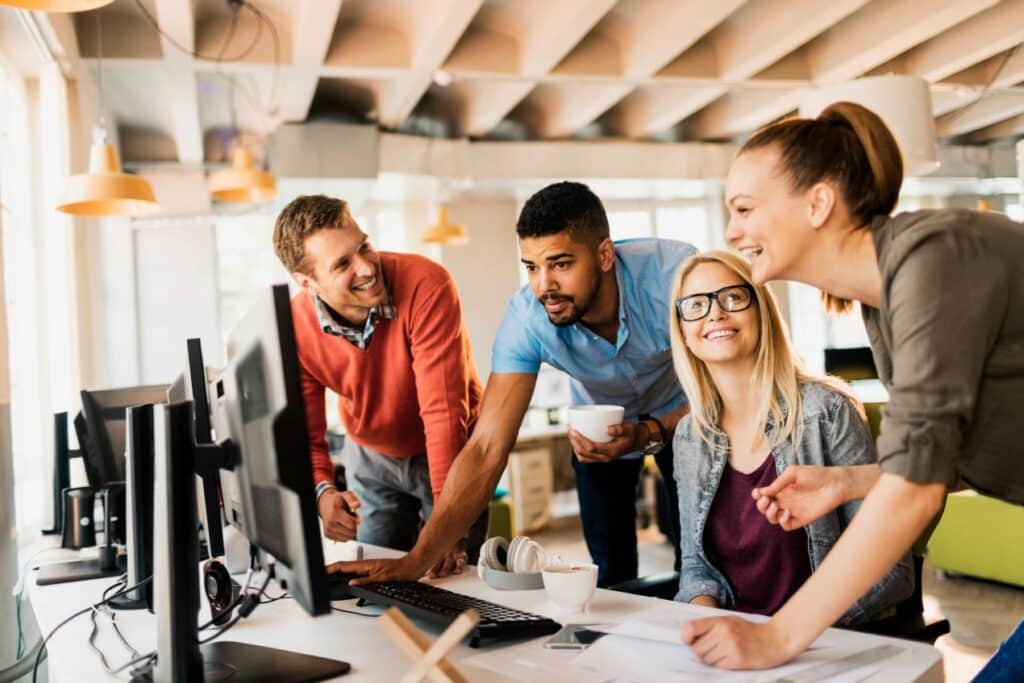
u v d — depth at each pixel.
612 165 7.83
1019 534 4.30
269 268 8.21
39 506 3.94
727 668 1.14
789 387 1.77
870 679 1.08
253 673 1.24
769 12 5.70
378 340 2.22
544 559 1.72
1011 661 1.22
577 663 1.22
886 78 3.55
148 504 1.69
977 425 1.12
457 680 1.02
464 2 4.69
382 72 5.64
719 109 7.93
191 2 4.62
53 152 4.17
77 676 1.31
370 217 8.72
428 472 2.54
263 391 1.05
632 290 2.28
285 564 1.06
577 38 5.32
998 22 5.89
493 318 8.58
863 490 1.38
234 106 6.59
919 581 1.71
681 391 2.57
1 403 2.45
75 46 4.42
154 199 3.46
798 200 1.15
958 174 8.77
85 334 4.48
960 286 1.04
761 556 1.76
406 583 1.67
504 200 8.71
